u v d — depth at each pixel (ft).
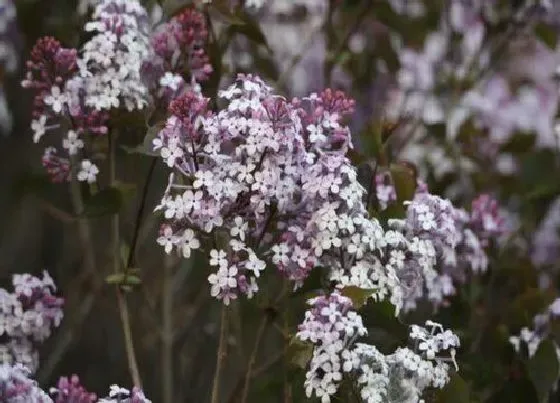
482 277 5.31
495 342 5.16
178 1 5.07
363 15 5.65
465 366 5.00
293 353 4.58
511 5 5.80
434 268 4.88
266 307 4.88
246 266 4.58
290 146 4.57
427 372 4.52
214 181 4.56
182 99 4.59
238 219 4.58
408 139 5.61
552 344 4.99
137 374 4.90
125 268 4.92
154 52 4.90
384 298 4.63
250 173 4.58
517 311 5.22
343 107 4.66
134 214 5.77
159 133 4.65
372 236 4.60
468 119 5.71
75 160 4.93
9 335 4.83
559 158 5.67
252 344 5.40
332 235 4.59
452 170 5.81
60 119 4.98
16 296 4.80
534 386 5.03
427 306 5.01
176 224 4.59
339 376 4.47
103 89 4.81
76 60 4.82
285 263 4.61
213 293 4.57
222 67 5.28
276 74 5.68
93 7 5.21
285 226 4.65
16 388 4.48
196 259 5.70
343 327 4.47
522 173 5.68
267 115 4.57
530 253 5.65
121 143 5.23
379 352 4.56
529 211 5.64
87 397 4.59
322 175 4.59
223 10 5.07
